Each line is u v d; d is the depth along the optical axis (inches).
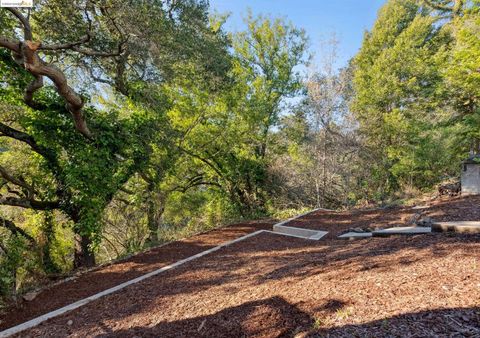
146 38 248.4
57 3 221.0
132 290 162.9
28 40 184.5
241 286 140.3
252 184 502.3
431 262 111.8
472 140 438.0
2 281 180.2
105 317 131.0
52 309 154.9
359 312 83.1
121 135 265.3
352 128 465.4
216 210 510.0
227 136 416.8
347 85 502.0
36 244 253.6
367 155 474.3
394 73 530.0
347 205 465.1
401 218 265.9
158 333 105.9
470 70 343.9
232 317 104.2
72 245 333.7
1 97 233.8
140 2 229.6
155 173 334.6
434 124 443.2
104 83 331.9
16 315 154.3
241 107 421.7
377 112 509.7
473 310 73.5
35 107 233.0
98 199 245.8
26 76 226.8
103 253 405.4
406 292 89.7
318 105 446.9
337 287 105.7
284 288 119.3
